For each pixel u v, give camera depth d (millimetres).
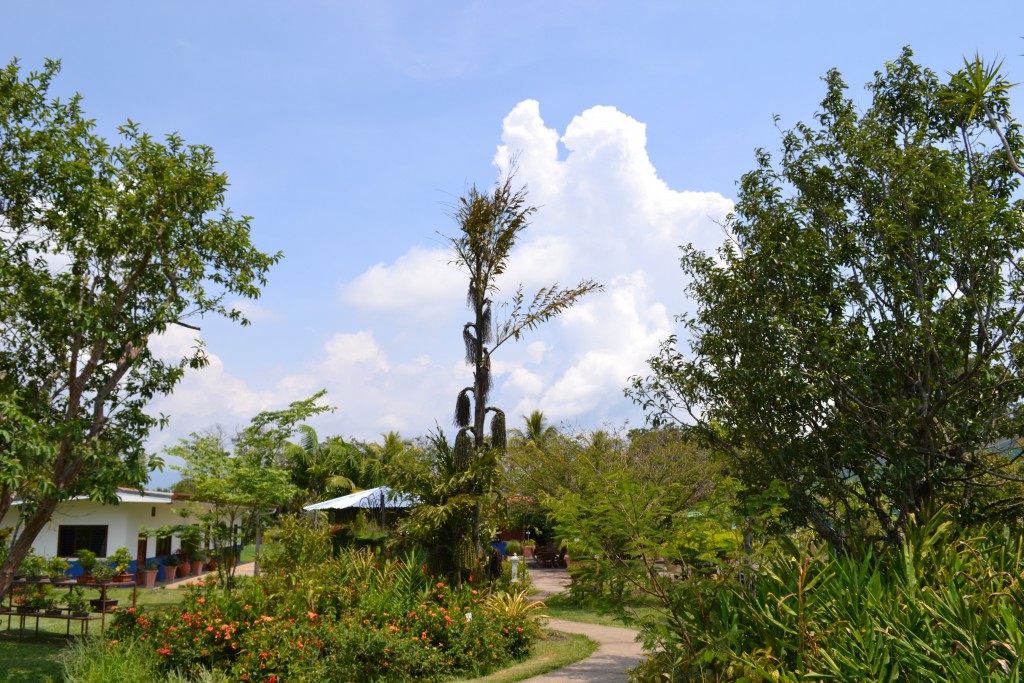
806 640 5457
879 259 9133
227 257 12797
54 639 14125
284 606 10953
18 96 11719
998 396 8766
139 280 12250
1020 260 8922
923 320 8648
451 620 10961
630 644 13039
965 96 8898
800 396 8812
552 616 16953
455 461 13430
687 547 6773
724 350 9523
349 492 30250
